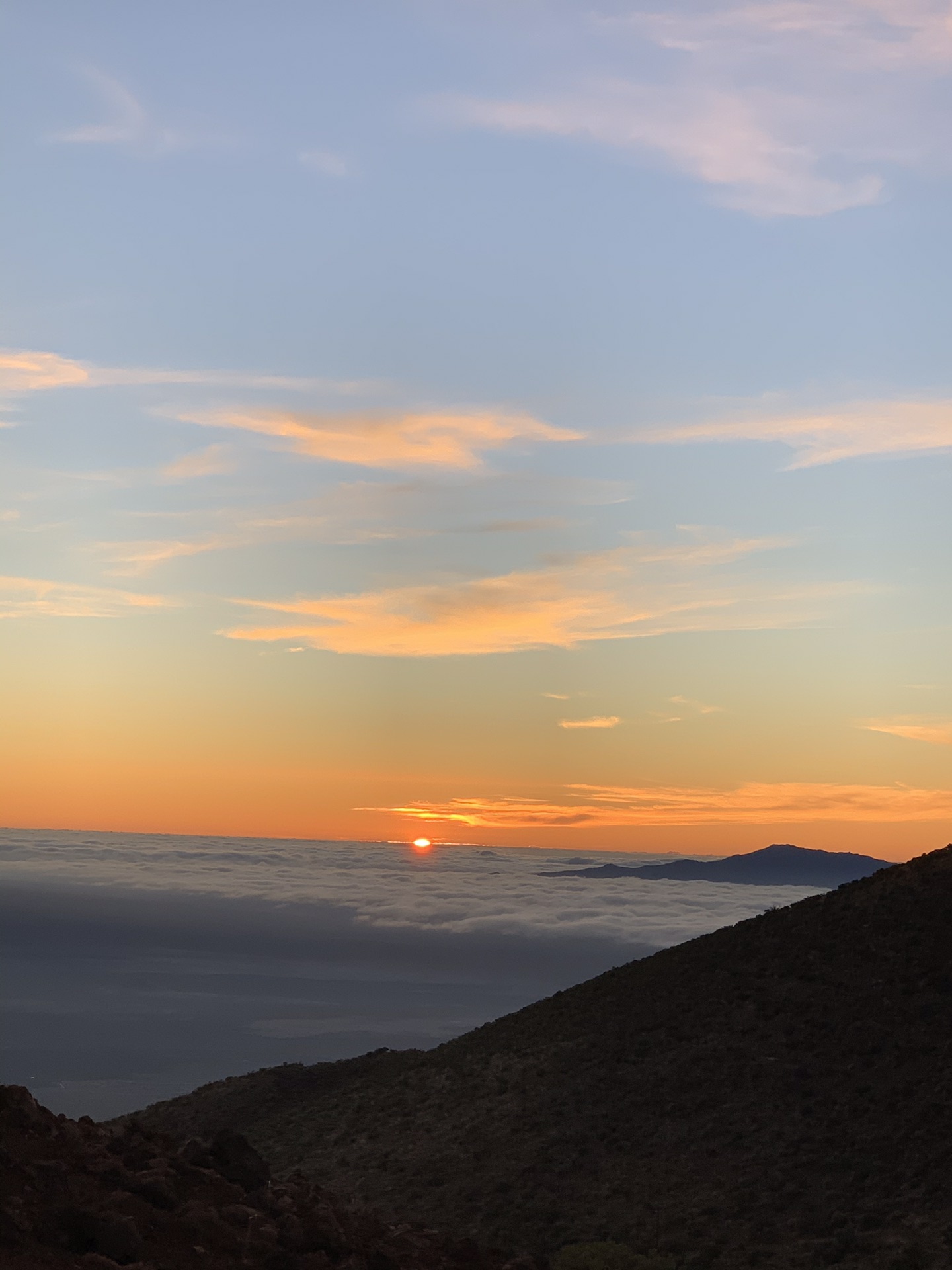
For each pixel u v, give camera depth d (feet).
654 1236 111.45
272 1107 197.57
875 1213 107.34
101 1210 44.60
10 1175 45.55
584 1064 158.61
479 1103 158.81
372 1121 167.84
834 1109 130.41
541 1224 119.34
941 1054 135.33
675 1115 138.72
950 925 163.02
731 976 170.30
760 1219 110.93
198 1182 54.34
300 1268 48.19
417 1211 129.70
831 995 155.94
